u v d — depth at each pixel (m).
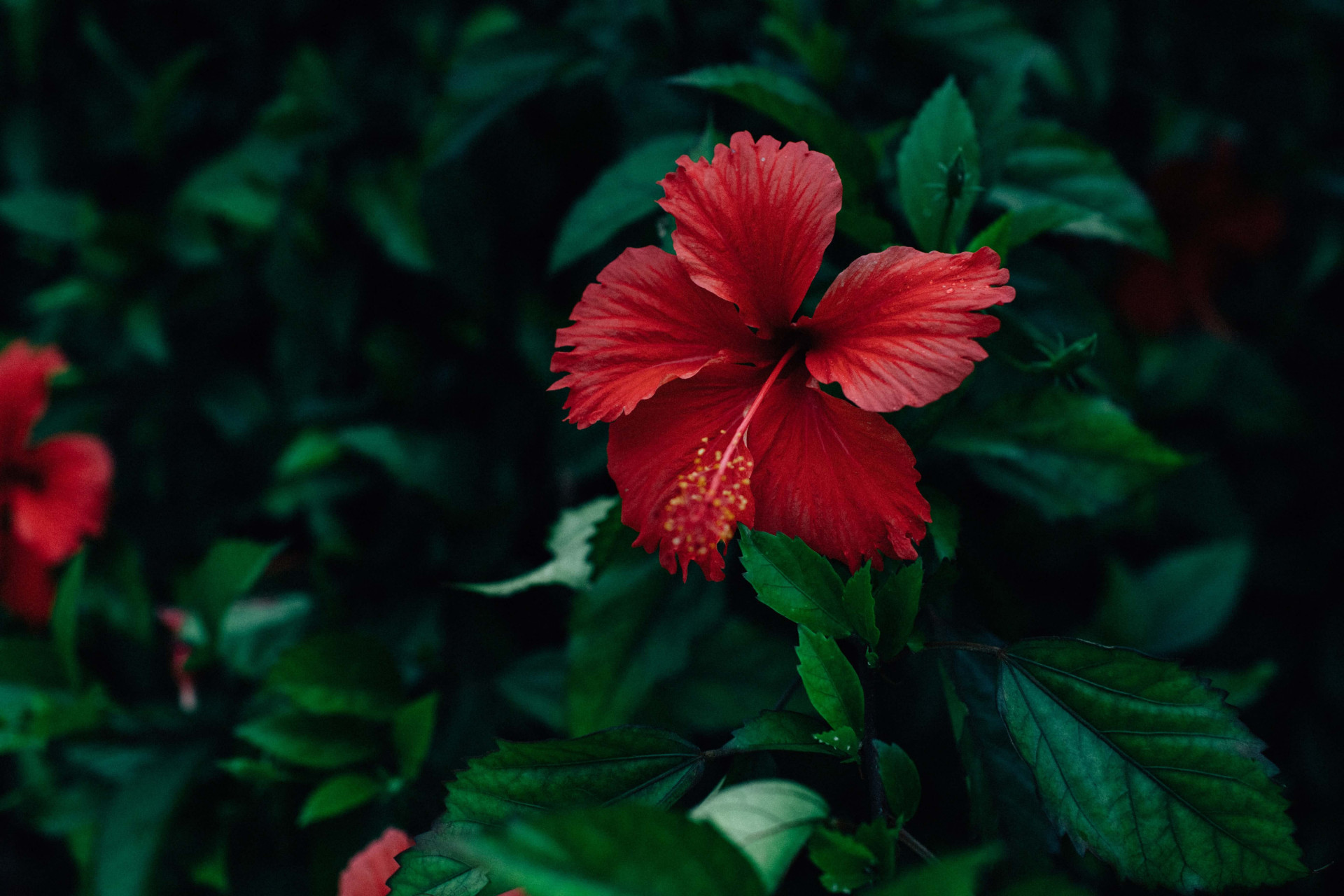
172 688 0.81
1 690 0.66
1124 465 0.52
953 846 0.57
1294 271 0.85
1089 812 0.44
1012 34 0.63
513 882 0.38
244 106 0.97
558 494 0.69
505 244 0.72
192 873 0.65
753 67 0.53
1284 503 0.87
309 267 0.78
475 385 0.77
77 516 0.73
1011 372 0.54
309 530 0.85
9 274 1.10
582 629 0.57
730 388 0.48
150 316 0.89
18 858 1.05
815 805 0.42
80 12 0.98
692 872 0.38
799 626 0.45
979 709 0.48
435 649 0.68
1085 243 0.69
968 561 0.54
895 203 0.56
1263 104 0.83
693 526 0.46
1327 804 0.81
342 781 0.59
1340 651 0.83
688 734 0.59
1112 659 0.45
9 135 1.02
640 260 0.48
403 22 0.86
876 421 0.45
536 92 0.65
